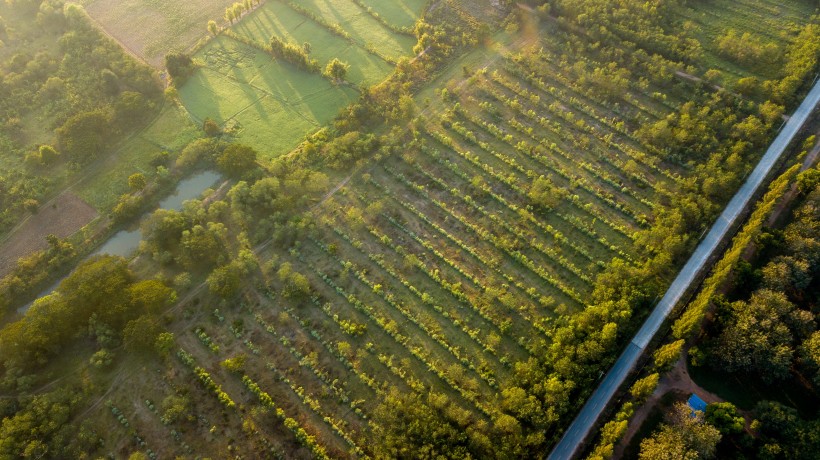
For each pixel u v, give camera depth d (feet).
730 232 399.65
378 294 377.50
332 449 311.88
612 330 327.26
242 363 342.23
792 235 370.12
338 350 350.02
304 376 341.21
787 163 437.99
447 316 364.99
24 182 442.50
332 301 375.25
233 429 320.09
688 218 408.87
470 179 444.14
